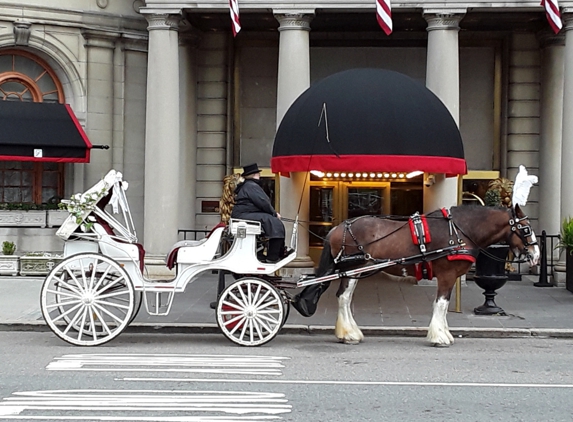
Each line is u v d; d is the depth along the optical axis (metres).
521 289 17.30
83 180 20.14
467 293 16.66
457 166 14.25
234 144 21.33
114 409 7.69
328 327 12.77
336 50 21.23
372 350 11.28
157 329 12.81
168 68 18.00
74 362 10.09
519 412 7.79
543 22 20.03
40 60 20.03
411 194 20.61
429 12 17.36
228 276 19.44
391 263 11.38
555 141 19.95
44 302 11.18
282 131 14.56
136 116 20.81
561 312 14.34
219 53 21.19
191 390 8.55
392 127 13.76
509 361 10.48
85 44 20.09
